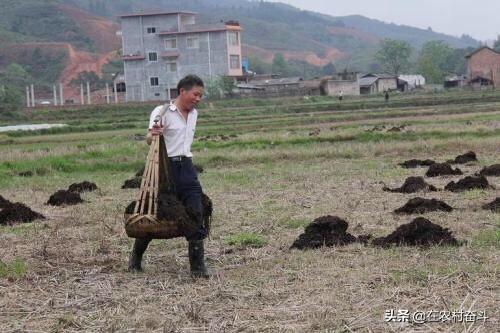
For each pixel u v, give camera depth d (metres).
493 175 16.66
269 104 74.88
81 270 8.50
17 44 141.75
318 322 6.13
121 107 68.31
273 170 19.91
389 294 6.88
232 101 74.81
